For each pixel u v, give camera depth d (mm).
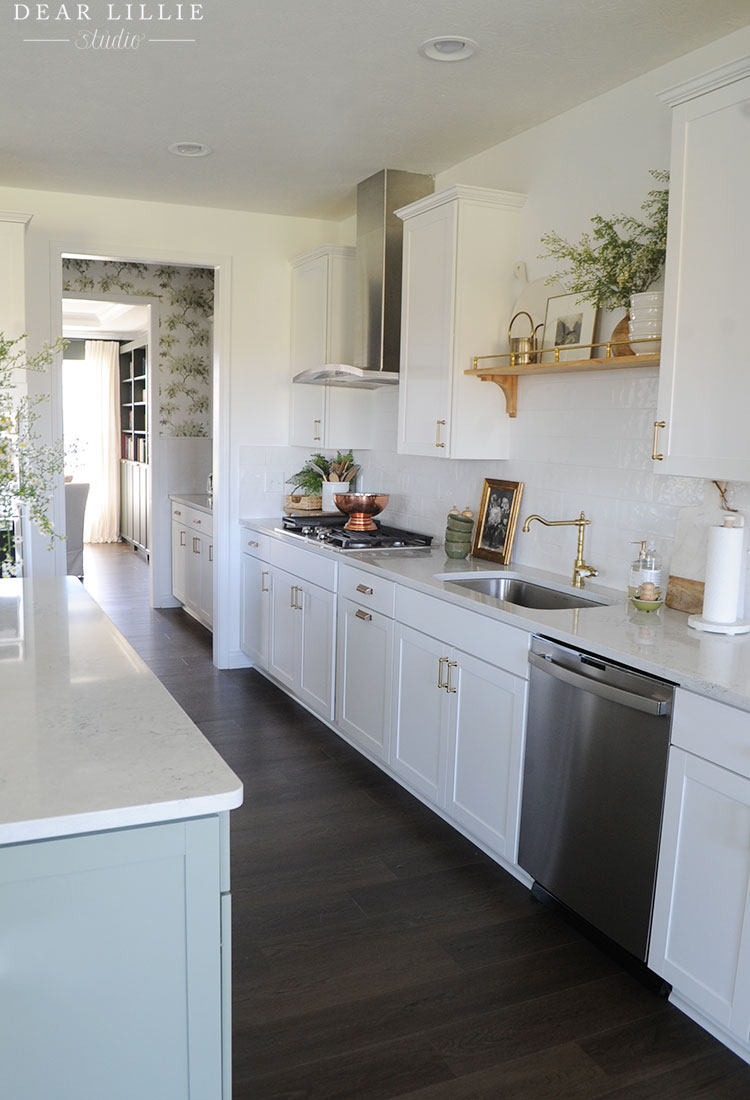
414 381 3781
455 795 3039
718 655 2229
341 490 4980
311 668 4188
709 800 2014
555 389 3346
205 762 1457
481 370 3387
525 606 3328
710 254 2299
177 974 1367
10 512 2227
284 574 4457
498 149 3645
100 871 1299
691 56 2729
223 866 1375
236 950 2404
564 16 2510
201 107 3287
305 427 4969
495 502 3691
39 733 1579
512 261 3529
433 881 2797
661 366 2469
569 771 2469
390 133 3535
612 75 2914
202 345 6891
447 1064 1992
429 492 4285
